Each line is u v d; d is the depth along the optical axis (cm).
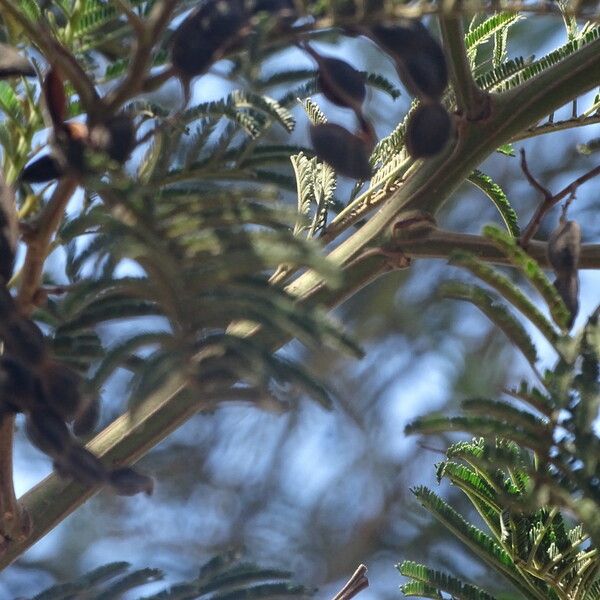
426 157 255
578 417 253
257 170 258
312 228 263
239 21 251
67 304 250
